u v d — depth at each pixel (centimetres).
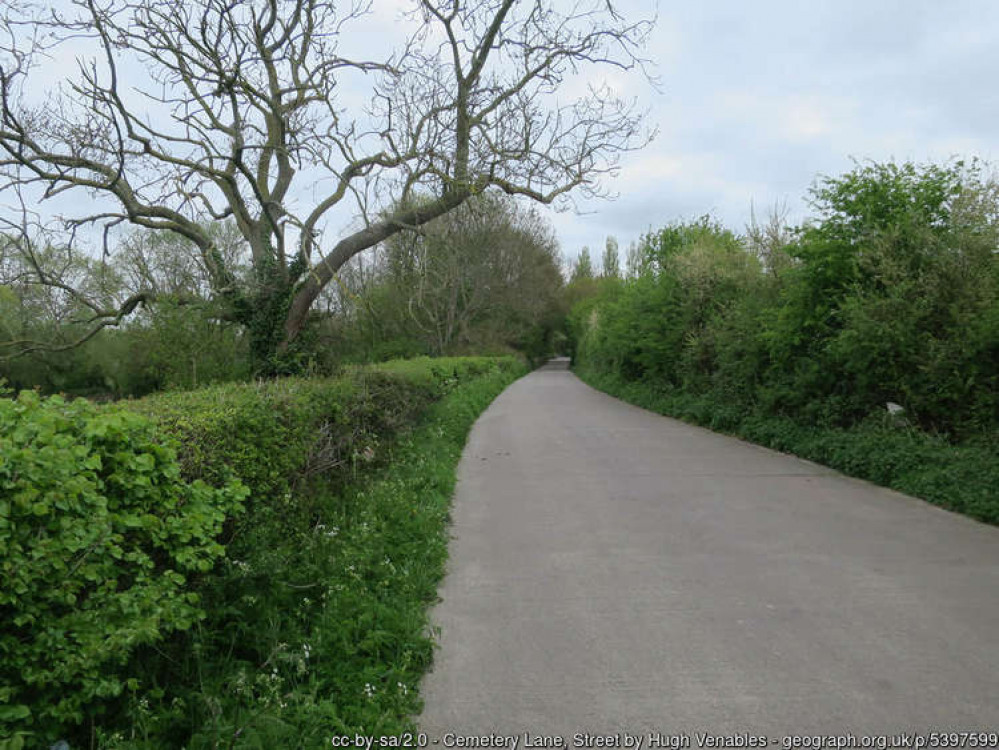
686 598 507
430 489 842
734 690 367
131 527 319
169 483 351
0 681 251
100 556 290
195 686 347
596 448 1310
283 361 1639
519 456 1225
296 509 572
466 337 4862
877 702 350
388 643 416
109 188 1334
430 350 4400
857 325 1008
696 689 369
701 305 2042
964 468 788
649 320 2309
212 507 373
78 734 292
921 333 968
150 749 290
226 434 456
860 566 568
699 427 1680
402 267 2006
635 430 1617
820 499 825
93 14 1181
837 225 1179
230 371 1825
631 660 407
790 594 508
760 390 1398
